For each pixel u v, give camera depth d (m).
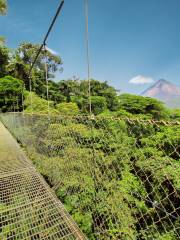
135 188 1.46
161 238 1.32
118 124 1.59
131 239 1.37
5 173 2.62
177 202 1.44
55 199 1.92
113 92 23.33
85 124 1.74
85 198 1.70
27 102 12.81
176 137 1.68
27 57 23.89
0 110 16.31
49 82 25.52
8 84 16.61
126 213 1.45
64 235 1.45
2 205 1.84
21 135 5.02
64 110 10.95
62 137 2.18
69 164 1.96
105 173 1.55
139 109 15.44
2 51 22.81
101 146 1.59
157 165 1.30
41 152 2.99
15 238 1.44
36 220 1.61
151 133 1.55
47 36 3.80
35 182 2.32
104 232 1.46
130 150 1.49
